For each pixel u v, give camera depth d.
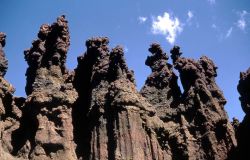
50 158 70.06
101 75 83.06
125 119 75.31
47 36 83.06
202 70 93.38
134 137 74.00
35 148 70.25
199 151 82.56
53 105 74.06
